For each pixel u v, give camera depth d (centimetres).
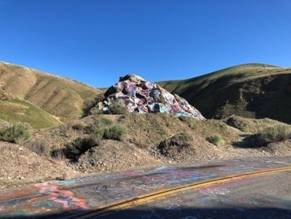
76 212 966
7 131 1805
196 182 1355
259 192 1275
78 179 1376
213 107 13162
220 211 1041
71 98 18438
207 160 1998
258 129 3697
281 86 11706
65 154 1898
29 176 1420
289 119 10275
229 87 13512
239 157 2142
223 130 3039
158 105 3825
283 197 1233
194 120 2994
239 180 1438
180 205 1071
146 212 992
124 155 1834
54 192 1161
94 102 4166
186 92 19562
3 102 6406
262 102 11550
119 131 2083
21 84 19150
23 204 1020
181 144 2147
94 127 2398
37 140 1991
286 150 2462
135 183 1313
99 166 1708
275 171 1667
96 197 1114
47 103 17950
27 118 6250
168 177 1435
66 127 2439
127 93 3884
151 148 2172
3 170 1401
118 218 934
